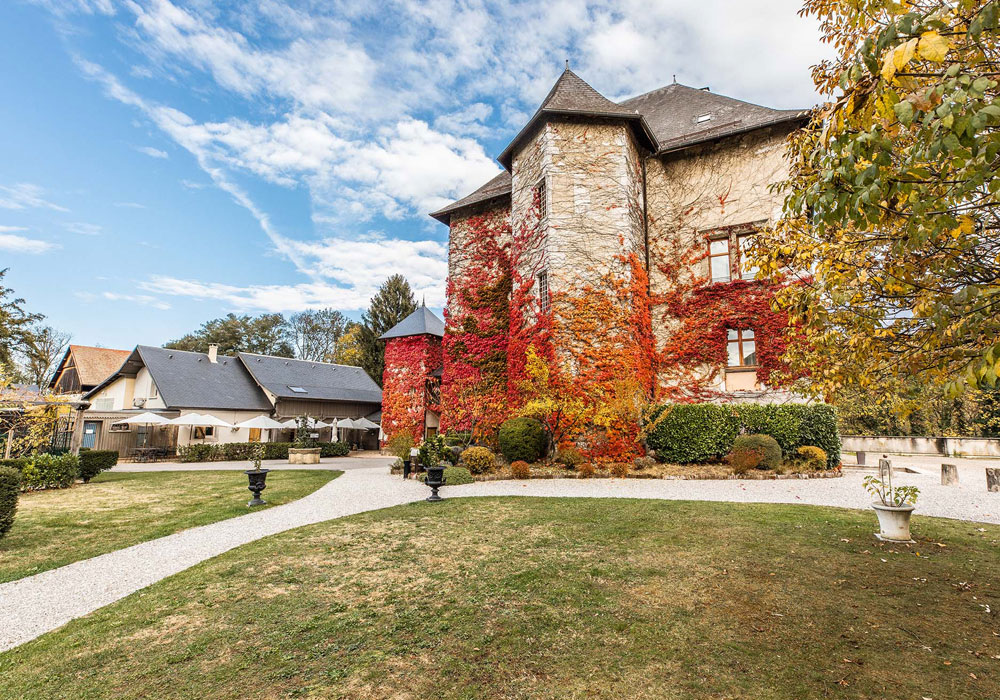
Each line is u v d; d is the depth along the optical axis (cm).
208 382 2706
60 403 1560
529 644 363
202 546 684
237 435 2653
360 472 1596
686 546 584
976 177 204
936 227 232
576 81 1605
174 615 439
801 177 369
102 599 498
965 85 181
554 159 1443
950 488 1041
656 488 1006
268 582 514
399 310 3659
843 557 532
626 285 1362
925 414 2589
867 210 228
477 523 737
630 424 1266
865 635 356
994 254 293
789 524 674
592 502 855
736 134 1456
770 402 1316
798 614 395
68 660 362
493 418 1638
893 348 348
